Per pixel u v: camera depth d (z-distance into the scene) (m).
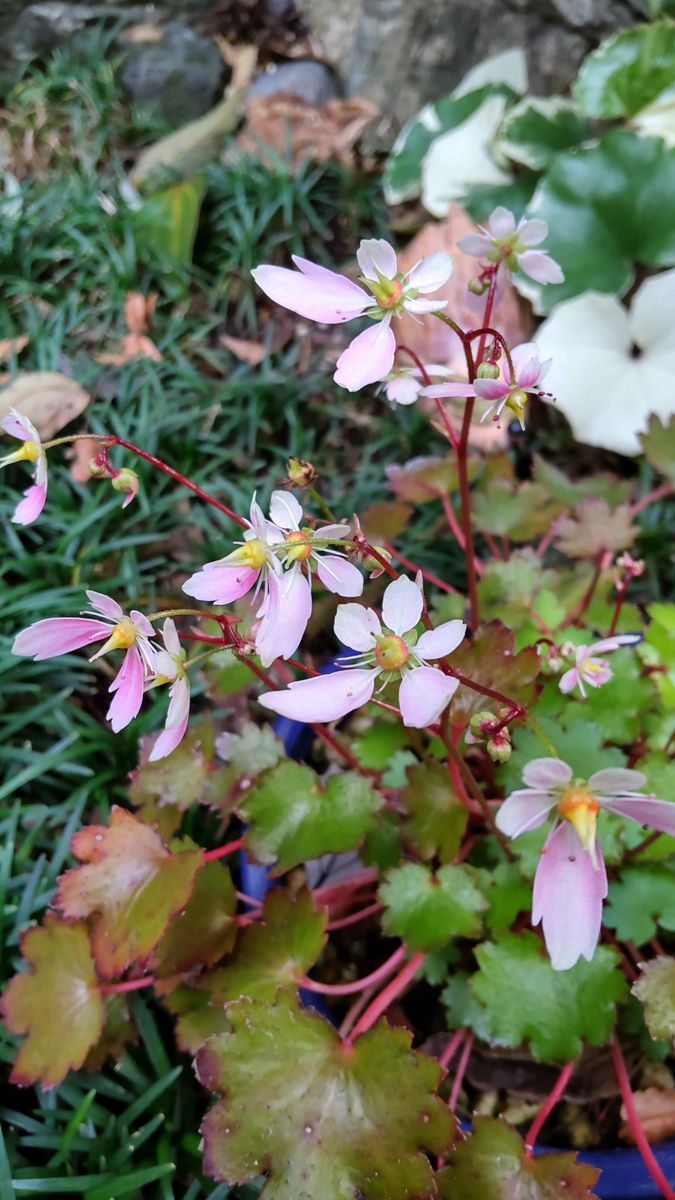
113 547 0.21
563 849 0.09
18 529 0.22
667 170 0.23
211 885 0.13
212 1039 0.11
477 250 0.11
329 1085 0.11
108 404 0.24
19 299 0.27
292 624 0.09
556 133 0.27
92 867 0.12
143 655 0.09
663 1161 0.12
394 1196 0.10
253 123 0.31
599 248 0.24
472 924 0.12
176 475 0.11
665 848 0.13
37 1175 0.13
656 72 0.26
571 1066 0.12
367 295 0.09
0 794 0.17
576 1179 0.10
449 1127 0.10
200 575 0.09
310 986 0.12
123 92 0.33
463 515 0.14
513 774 0.13
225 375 0.26
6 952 0.15
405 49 0.31
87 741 0.19
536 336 0.23
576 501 0.19
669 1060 0.14
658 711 0.15
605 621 0.16
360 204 0.30
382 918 0.12
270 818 0.13
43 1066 0.12
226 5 0.33
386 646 0.08
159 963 0.12
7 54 0.33
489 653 0.11
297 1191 0.10
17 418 0.10
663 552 0.22
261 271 0.09
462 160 0.28
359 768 0.15
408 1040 0.11
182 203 0.28
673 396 0.22
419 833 0.13
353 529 0.10
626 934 0.12
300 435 0.24
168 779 0.14
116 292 0.27
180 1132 0.14
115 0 0.32
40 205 0.28
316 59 0.33
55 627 0.09
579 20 0.29
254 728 0.14
